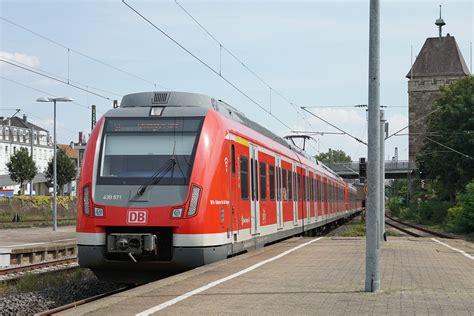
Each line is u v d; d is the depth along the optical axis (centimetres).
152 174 1459
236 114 1888
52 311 1136
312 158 3747
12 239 3494
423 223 6538
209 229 1450
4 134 11912
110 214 1430
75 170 8888
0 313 1323
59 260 2334
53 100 4253
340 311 927
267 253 1880
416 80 9931
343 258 1731
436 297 1062
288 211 2480
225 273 1359
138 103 1600
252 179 1858
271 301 1009
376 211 1124
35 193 9975
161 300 1018
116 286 1714
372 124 1134
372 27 1139
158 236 1442
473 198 4278
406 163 9438
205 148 1487
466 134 6144
